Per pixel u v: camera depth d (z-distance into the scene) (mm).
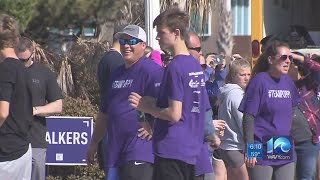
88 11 53500
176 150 18328
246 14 65188
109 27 55156
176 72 18266
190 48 22625
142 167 20766
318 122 26656
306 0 74875
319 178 28266
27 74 20000
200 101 18797
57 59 39344
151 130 20328
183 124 18500
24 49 23906
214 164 26891
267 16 64125
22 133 19906
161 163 18453
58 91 24859
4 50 19797
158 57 27953
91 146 22469
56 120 30453
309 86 27031
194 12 45125
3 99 19250
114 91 21375
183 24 18719
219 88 27797
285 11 69750
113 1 53625
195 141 18703
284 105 23031
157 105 18625
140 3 49531
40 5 52688
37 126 24281
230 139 25359
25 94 19875
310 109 26656
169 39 18688
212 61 31406
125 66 21406
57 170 31500
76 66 37500
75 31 56000
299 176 26703
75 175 31453
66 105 32375
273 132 22891
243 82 25719
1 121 19219
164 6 42688
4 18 19859
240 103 23484
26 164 20172
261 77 22906
